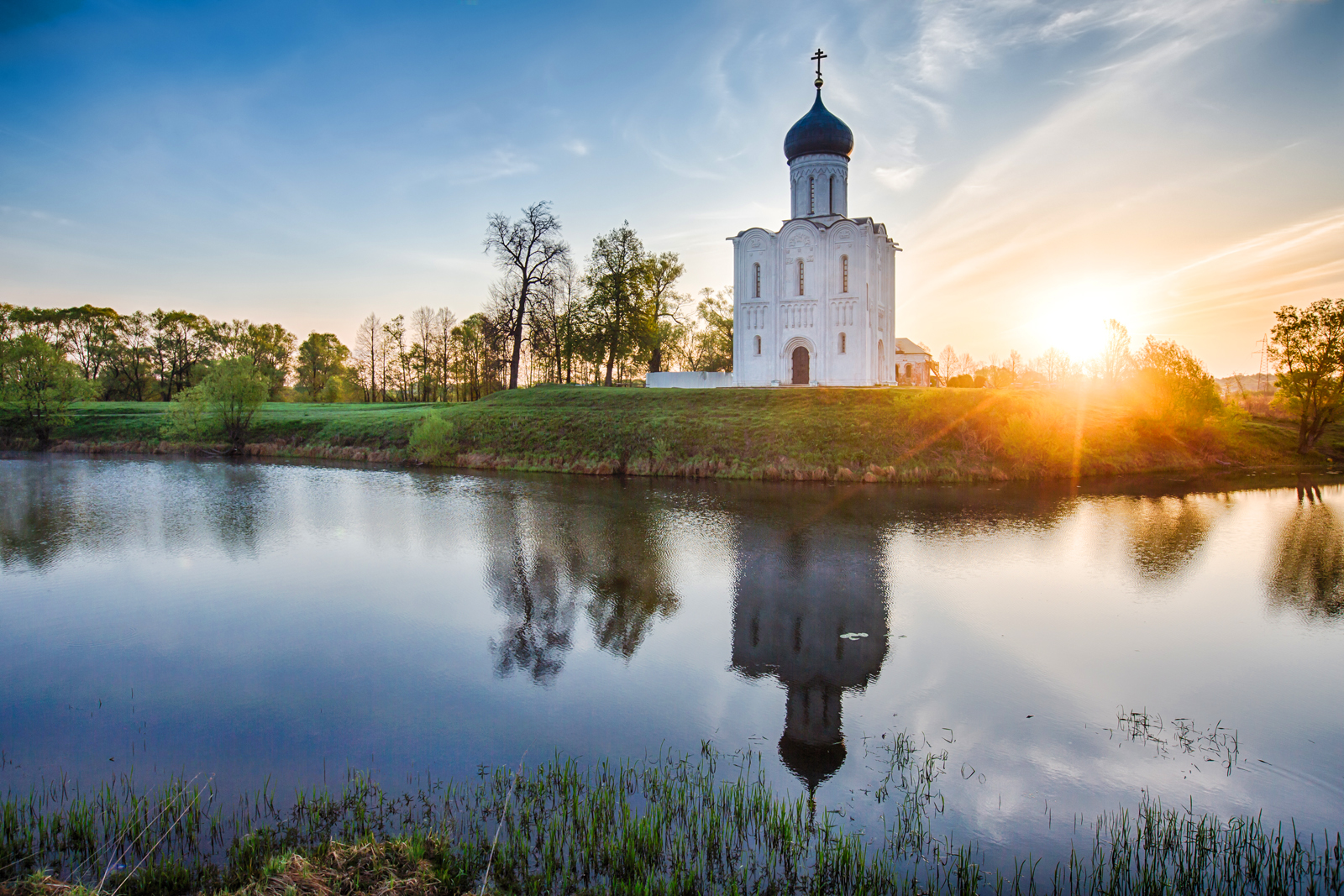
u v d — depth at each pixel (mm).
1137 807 9859
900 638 16172
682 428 47781
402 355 98875
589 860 8344
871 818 9477
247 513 30312
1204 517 30219
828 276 59688
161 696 13031
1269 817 9625
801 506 32344
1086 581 20625
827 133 60781
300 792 9859
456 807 9492
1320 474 45969
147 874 7949
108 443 56531
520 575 21016
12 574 21109
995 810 9727
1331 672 14500
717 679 13969
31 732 11656
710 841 8789
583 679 13938
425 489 37406
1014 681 13969
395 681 13773
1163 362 51625
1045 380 94812
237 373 54812
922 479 40438
